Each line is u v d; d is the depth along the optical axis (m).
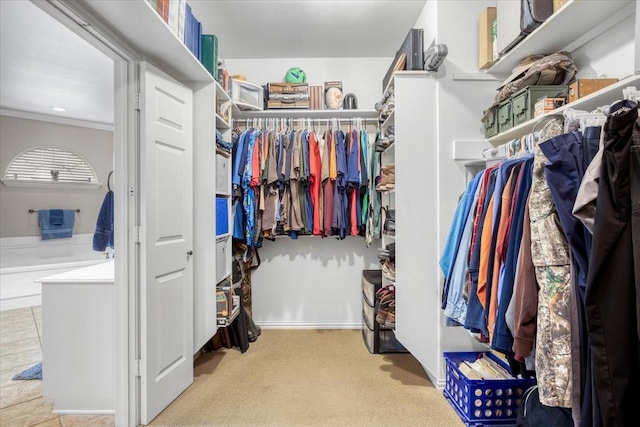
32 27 2.06
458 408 1.53
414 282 1.83
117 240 1.49
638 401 0.73
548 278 0.91
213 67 1.94
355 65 2.78
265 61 2.79
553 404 0.86
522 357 0.99
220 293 2.05
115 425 1.46
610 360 0.74
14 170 3.59
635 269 0.71
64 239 3.94
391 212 2.19
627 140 0.75
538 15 1.30
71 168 3.99
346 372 1.96
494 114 1.67
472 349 1.77
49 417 1.53
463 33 1.78
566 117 1.04
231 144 2.28
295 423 1.47
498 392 1.44
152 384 1.51
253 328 2.53
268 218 2.36
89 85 2.95
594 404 0.77
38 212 3.76
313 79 2.78
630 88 0.86
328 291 2.80
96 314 1.55
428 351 1.79
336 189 2.35
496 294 1.15
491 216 1.21
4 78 2.79
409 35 1.86
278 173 2.33
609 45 1.27
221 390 1.76
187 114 1.79
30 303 3.36
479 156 1.77
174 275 1.69
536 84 1.45
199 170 1.93
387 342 2.25
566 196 0.87
